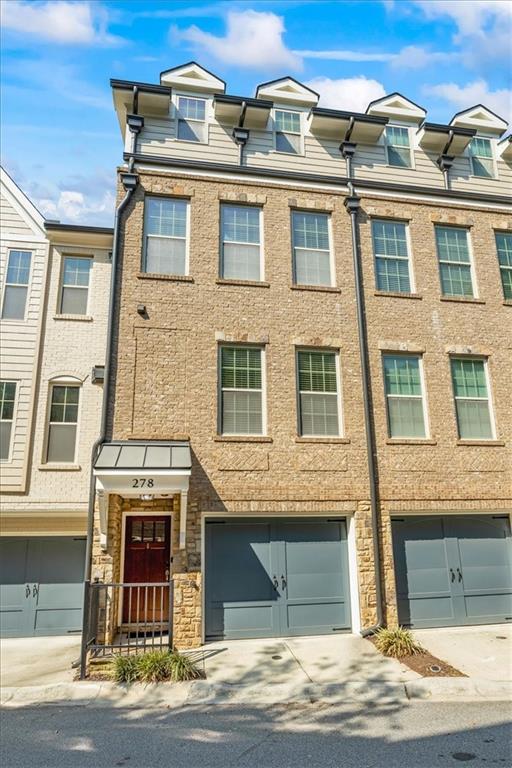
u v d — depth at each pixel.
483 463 11.59
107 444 9.88
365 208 12.67
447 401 11.81
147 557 10.70
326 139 13.22
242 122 12.76
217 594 9.99
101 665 8.38
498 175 14.01
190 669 7.95
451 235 13.15
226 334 11.16
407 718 6.52
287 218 12.22
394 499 10.93
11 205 12.53
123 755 5.59
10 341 11.75
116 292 10.93
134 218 11.47
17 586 10.99
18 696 7.38
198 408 10.63
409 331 12.05
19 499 11.00
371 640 9.69
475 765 5.19
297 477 10.65
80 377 11.81
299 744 5.80
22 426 11.37
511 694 7.36
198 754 5.59
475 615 10.85
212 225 11.80
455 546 11.16
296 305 11.67
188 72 12.84
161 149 12.18
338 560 10.61
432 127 13.40
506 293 13.09
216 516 10.28
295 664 8.40
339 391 11.43
